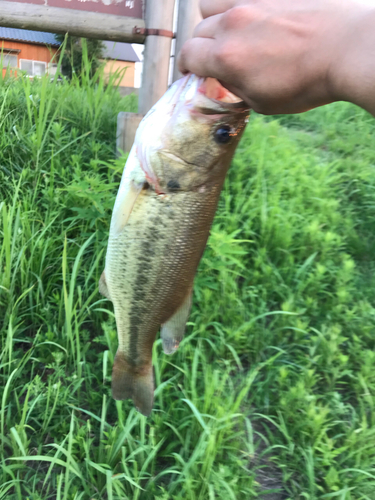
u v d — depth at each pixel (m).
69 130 1.08
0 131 0.96
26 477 0.54
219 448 0.58
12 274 0.72
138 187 0.43
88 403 0.64
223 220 0.95
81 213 0.75
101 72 1.07
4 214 0.66
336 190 1.21
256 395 0.69
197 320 0.74
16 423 0.59
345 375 0.73
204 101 0.39
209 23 0.32
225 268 0.78
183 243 0.43
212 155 0.40
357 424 0.66
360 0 0.30
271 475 0.61
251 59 0.30
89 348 0.73
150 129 0.41
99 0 0.90
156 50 0.94
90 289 0.75
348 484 0.58
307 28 0.30
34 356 0.68
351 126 1.59
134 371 0.51
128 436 0.56
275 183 1.11
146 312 0.46
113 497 0.53
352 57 0.28
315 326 0.81
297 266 0.91
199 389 0.66
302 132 1.59
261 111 0.33
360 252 1.01
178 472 0.53
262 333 0.76
